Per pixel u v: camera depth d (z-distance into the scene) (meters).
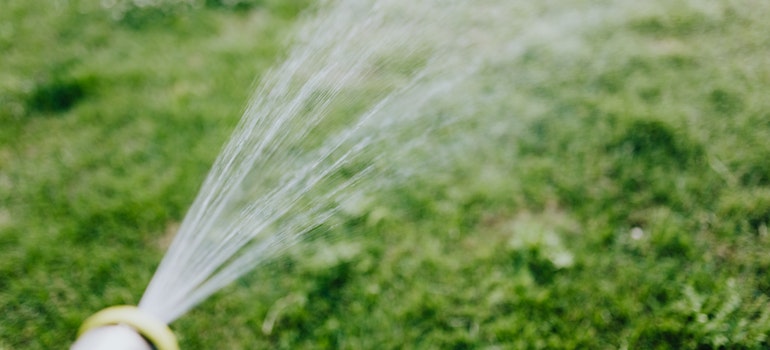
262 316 2.63
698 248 2.72
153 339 1.47
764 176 2.97
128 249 2.93
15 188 3.21
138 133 3.50
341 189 2.81
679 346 2.44
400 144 3.09
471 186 3.05
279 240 2.73
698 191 2.93
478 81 3.52
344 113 3.03
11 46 4.16
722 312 2.46
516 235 2.82
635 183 3.02
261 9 4.39
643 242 2.76
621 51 3.73
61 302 2.73
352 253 2.78
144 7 4.44
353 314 2.63
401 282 2.72
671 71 3.57
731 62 3.59
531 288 2.63
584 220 2.89
